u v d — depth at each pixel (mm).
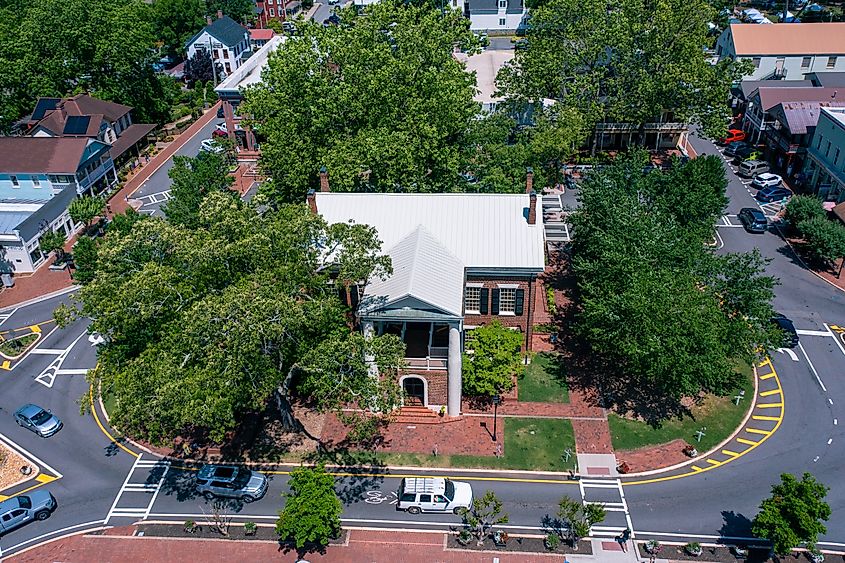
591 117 79562
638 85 80062
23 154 79500
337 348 41719
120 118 95500
